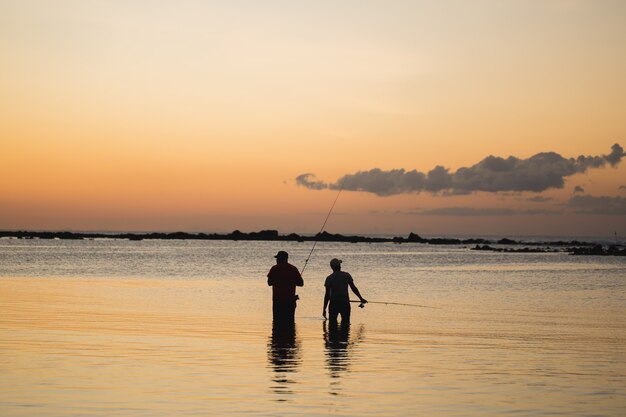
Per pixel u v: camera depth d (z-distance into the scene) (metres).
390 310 22.77
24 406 8.69
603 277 44.47
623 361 12.72
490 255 101.19
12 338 14.52
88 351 12.98
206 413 8.49
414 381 10.66
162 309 21.33
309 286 33.53
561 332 17.08
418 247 168.50
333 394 9.66
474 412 8.73
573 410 8.88
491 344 14.82
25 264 53.56
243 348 13.77
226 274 42.69
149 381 10.33
